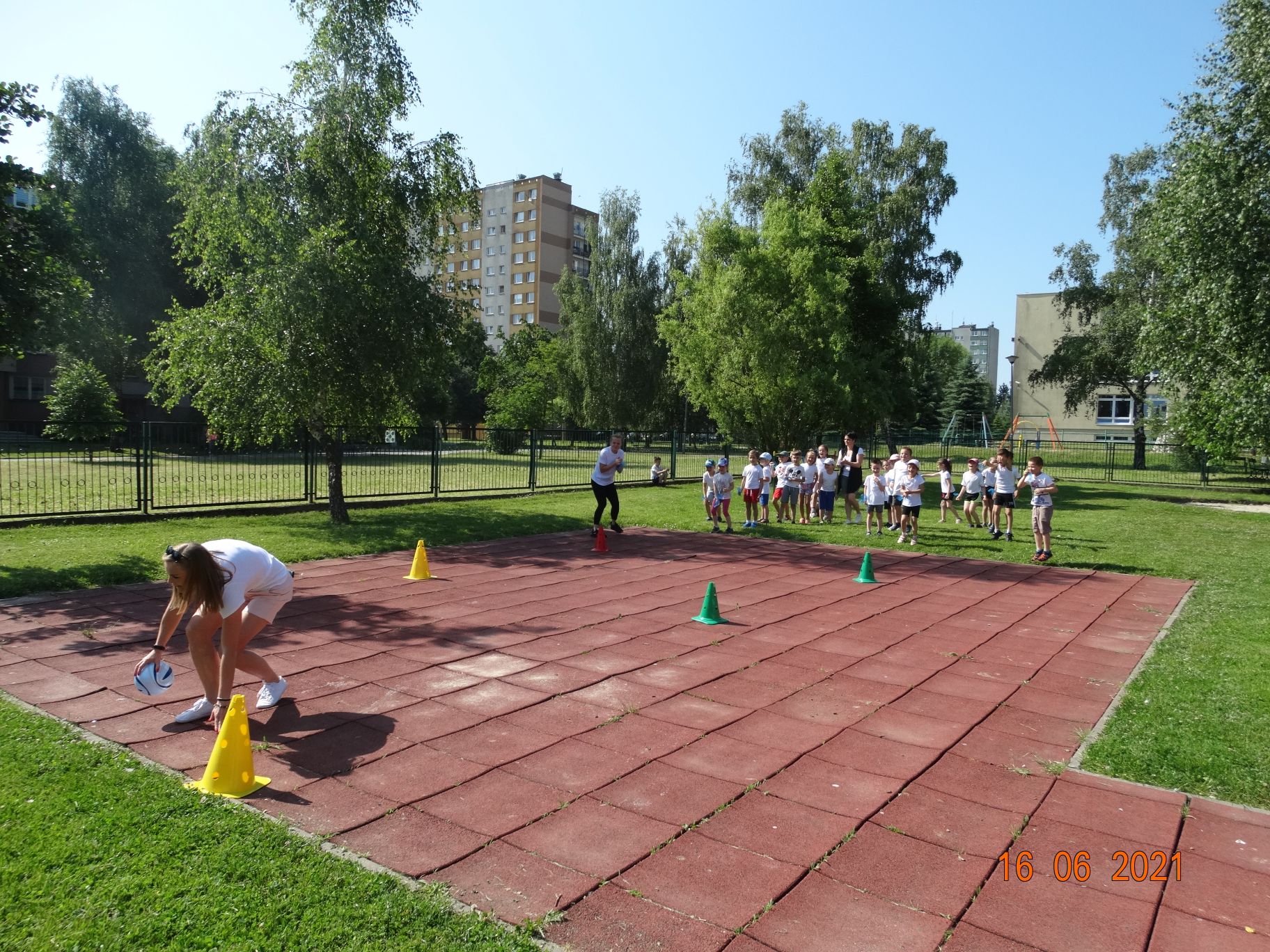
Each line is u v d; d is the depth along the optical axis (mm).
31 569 9469
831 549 13688
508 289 87500
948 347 85375
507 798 4297
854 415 24250
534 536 14602
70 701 5566
